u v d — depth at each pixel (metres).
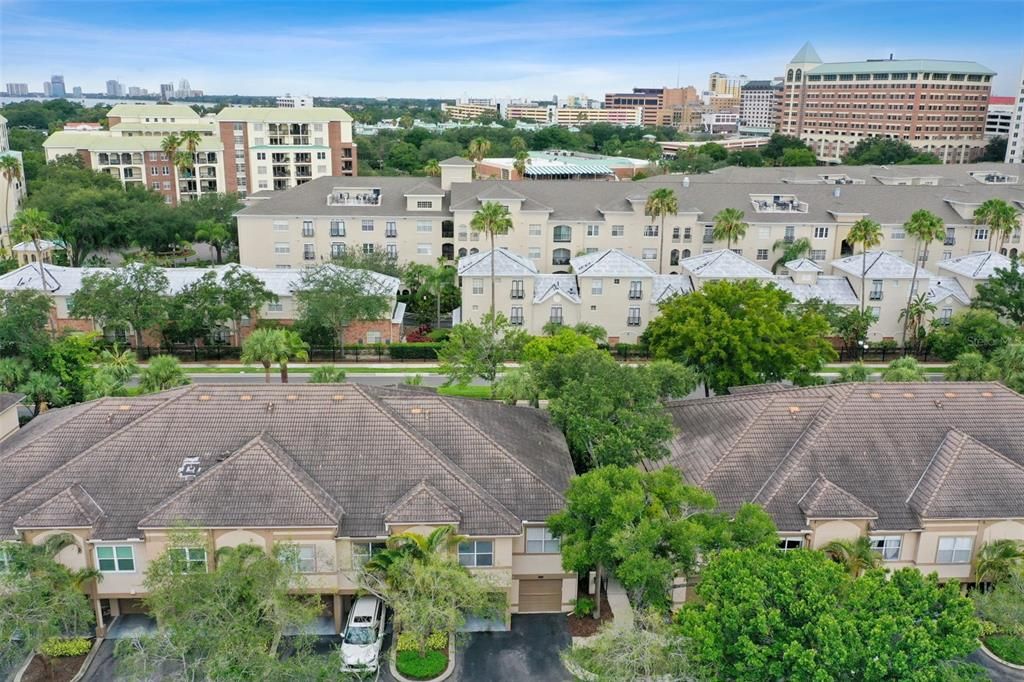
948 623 27.03
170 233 116.31
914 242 103.00
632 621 36.06
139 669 30.12
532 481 40.59
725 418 46.53
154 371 55.69
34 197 116.25
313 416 41.91
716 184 109.06
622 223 102.56
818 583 28.28
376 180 109.75
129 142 154.75
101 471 38.94
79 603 33.62
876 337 85.81
